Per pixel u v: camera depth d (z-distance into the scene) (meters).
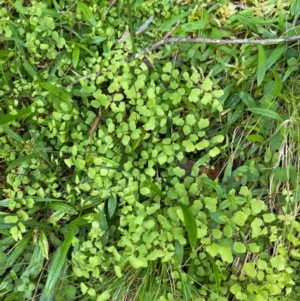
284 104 0.38
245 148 0.38
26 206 0.35
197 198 0.35
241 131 0.38
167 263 0.36
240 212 0.33
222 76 0.38
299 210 0.36
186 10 0.39
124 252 0.33
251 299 0.33
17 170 0.36
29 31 0.37
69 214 0.36
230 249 0.33
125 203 0.35
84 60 0.37
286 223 0.34
